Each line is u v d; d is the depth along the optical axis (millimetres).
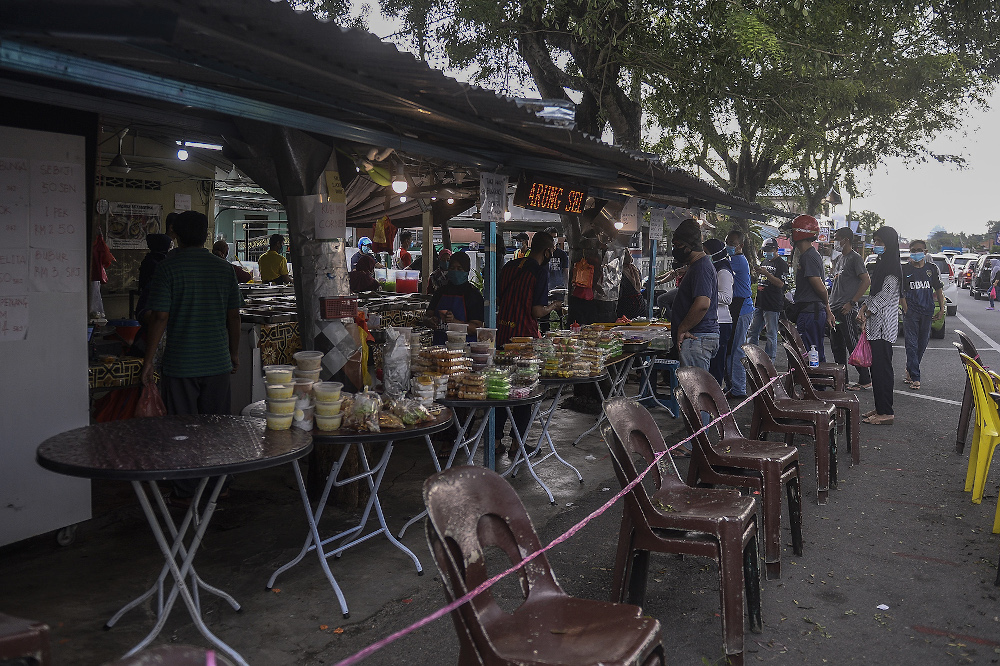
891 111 12078
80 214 4496
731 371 10055
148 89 3385
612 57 9047
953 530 5348
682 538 3592
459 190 9242
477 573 2703
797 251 9680
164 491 5750
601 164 6836
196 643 3568
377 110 4602
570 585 4348
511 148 6133
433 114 4352
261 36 3002
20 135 4188
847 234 10758
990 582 4477
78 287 4508
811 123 9898
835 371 8188
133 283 12305
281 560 4551
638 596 3746
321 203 5148
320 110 4422
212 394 5168
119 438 3326
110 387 5621
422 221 14344
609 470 6707
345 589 4207
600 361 6355
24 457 4312
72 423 4523
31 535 4387
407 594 4172
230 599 3854
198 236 5117
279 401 3605
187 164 12836
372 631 3760
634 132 9891
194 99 3635
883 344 8594
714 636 3789
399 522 5234
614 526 5332
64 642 3514
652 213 10828
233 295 5262
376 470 4445
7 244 4152
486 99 4066
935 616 4047
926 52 10758
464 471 2775
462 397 5031
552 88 9523
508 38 8867
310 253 5188
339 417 4008
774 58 8695
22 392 4277
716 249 9570
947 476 6695
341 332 5223
